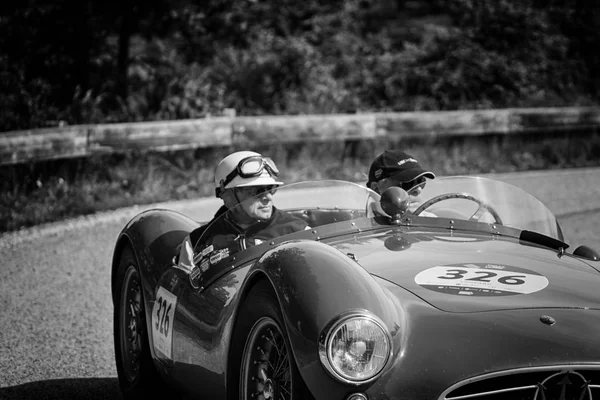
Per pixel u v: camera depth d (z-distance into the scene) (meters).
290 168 17.73
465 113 20.27
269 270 4.29
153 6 20.84
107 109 19.05
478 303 4.27
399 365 3.86
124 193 15.28
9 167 14.71
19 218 13.48
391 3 33.16
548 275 4.73
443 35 26.28
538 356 3.88
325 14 27.95
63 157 15.14
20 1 19.91
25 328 8.49
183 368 5.39
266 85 23.25
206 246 5.77
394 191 5.73
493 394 3.88
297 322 3.89
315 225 6.04
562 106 23.73
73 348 7.85
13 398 6.52
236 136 17.59
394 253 5.06
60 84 19.25
